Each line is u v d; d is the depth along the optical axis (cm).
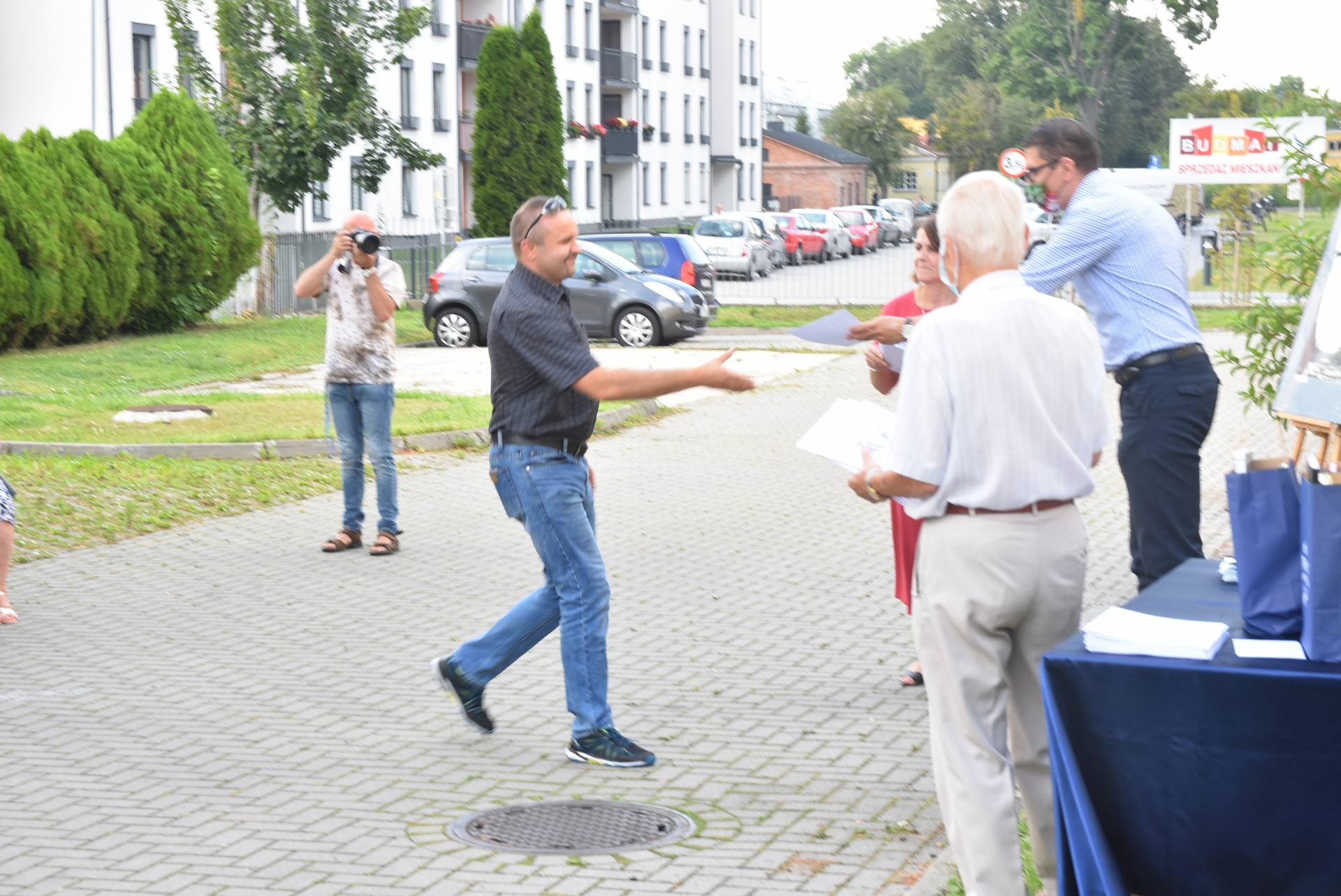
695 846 510
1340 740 359
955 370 410
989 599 415
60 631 825
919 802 548
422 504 1237
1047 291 639
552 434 588
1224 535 1076
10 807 556
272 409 1769
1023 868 447
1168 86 10550
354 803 558
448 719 664
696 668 741
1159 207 630
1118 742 379
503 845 514
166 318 2888
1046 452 414
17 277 2397
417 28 3312
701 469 1421
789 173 10238
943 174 11400
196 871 495
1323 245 783
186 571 981
